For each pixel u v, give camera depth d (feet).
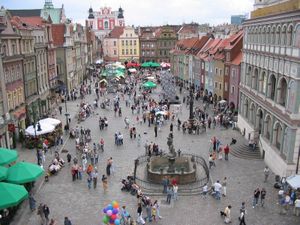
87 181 116.88
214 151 146.30
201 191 109.70
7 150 110.73
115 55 526.16
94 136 169.68
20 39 168.76
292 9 110.42
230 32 279.69
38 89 199.41
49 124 152.76
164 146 153.99
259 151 141.38
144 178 119.14
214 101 244.83
